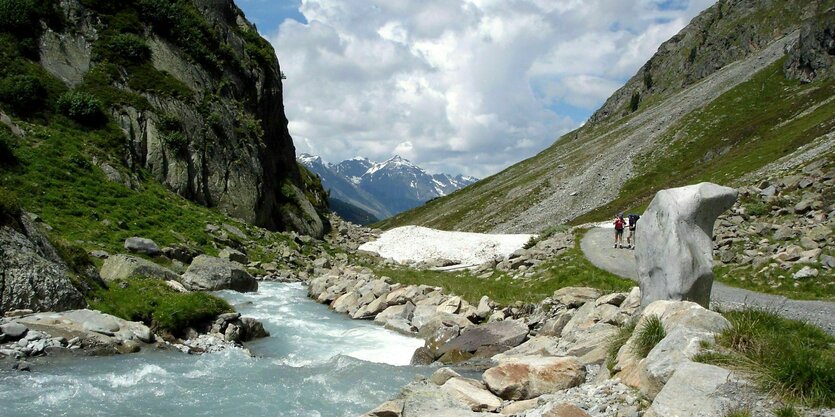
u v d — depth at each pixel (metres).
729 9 194.62
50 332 13.88
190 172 43.34
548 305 20.61
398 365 15.57
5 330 13.20
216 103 49.50
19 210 17.11
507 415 9.40
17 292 14.95
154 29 49.50
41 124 35.88
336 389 12.39
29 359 12.67
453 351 16.66
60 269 16.62
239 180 47.47
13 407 10.04
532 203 112.94
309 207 58.25
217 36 55.50
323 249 46.16
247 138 50.91
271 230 51.12
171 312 17.14
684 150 108.06
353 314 23.86
